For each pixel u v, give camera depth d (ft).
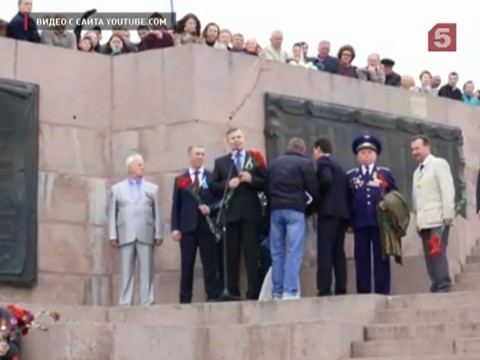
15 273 109.40
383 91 125.29
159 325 94.27
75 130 113.91
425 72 133.18
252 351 92.32
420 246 114.52
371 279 104.53
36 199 111.14
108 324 89.45
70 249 112.37
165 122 113.70
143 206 106.73
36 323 88.02
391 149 124.36
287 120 116.98
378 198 102.99
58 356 87.25
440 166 102.37
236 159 104.27
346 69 124.16
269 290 103.96
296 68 118.93
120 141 114.93
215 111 113.60
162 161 113.39
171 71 114.01
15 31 112.88
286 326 91.71
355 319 96.02
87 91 114.93
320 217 103.19
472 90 137.08
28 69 112.57
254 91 115.85
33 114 111.75
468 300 95.71
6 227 109.70
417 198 102.99
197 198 105.09
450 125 130.52
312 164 102.58
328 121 119.75
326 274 102.89
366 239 103.55
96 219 113.70
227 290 103.65
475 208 132.16
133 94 115.14
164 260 111.55
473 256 121.60
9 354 86.02
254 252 103.55
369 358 88.69
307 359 90.79
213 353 92.99
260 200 104.17
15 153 110.73
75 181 113.29
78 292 112.06
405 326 92.17
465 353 87.92
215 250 105.29
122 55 115.96
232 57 114.93
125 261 106.52
